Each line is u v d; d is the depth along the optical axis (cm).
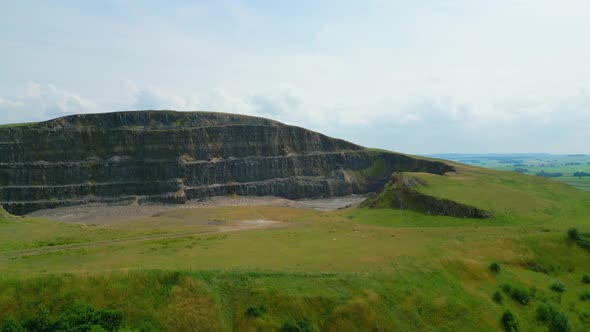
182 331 3634
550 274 5456
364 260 5203
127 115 16700
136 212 13312
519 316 4497
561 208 8775
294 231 7738
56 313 3628
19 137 14462
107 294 3828
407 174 11175
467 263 5141
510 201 9050
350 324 3878
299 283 4247
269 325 3756
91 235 7550
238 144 17900
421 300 4303
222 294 4012
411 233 7069
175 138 16425
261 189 17312
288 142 19312
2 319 3541
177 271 4153
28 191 13775
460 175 12425
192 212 13188
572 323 4531
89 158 15200
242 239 6894
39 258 5412
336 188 18588
